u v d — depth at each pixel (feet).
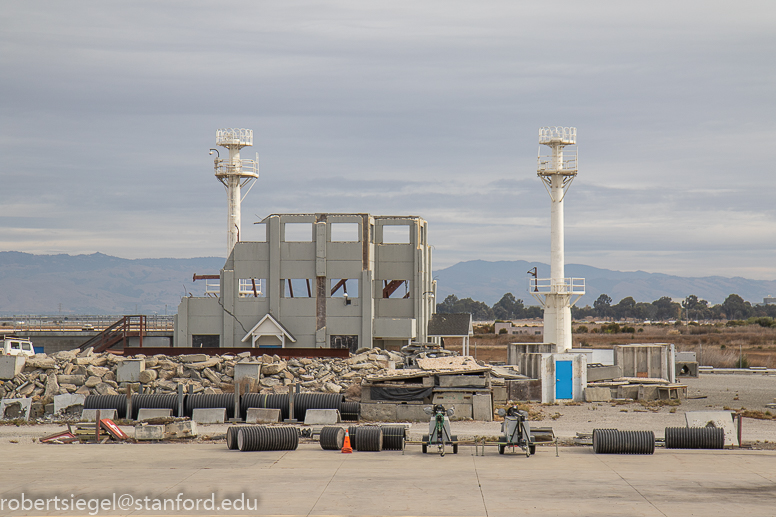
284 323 170.81
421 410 108.88
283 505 55.72
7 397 118.11
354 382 124.88
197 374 125.29
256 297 172.96
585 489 61.21
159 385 121.60
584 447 84.38
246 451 81.87
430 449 83.35
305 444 87.97
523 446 77.92
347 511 53.98
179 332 173.58
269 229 172.45
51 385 118.21
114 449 84.02
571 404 130.52
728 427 87.10
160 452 81.51
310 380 126.21
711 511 54.19
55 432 100.63
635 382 145.28
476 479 65.36
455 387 110.22
